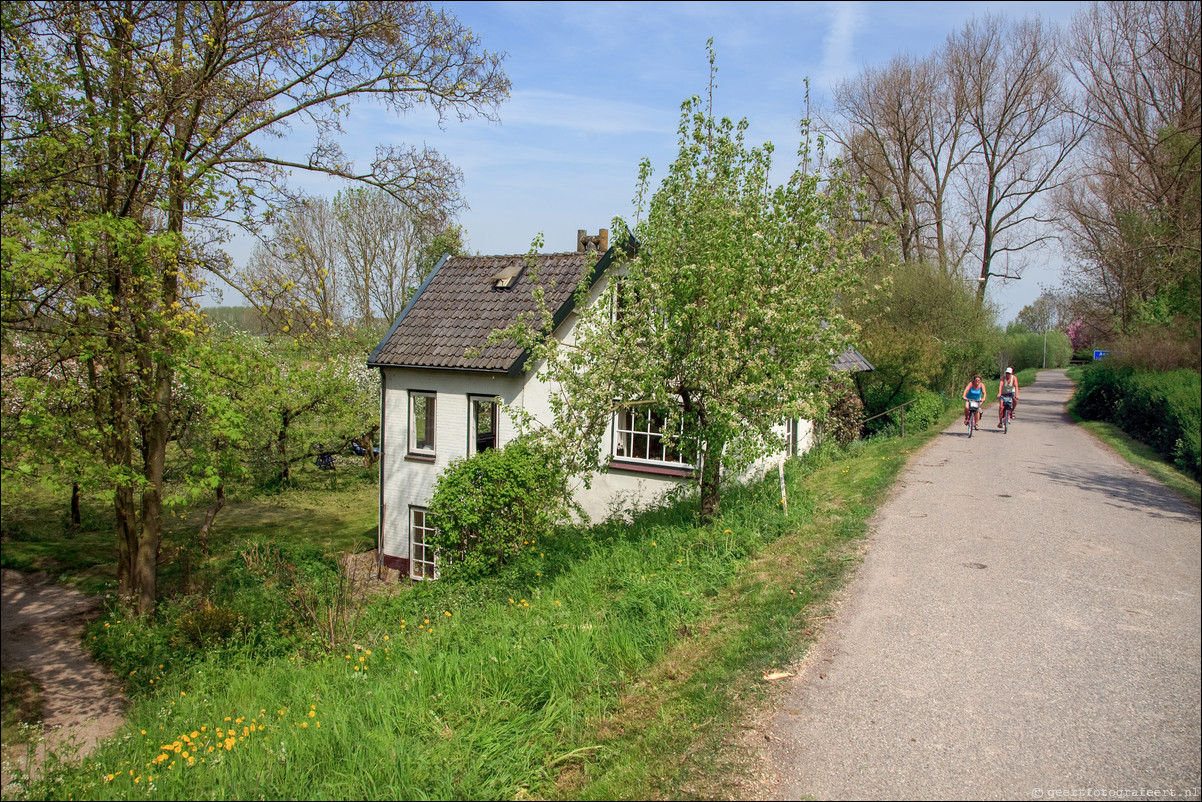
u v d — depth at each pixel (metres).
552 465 10.04
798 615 6.70
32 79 9.82
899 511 10.38
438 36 13.40
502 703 5.67
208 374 10.20
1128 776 4.17
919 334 23.12
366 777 4.76
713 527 9.63
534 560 10.75
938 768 4.33
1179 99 22.34
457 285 17.39
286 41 12.02
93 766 6.78
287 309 12.73
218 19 11.45
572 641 6.36
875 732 4.74
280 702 7.46
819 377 10.36
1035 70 34.78
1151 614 6.41
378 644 8.99
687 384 9.32
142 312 9.98
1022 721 4.77
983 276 37.56
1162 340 19.14
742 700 5.25
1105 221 24.66
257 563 14.20
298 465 27.48
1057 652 5.72
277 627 10.94
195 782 5.48
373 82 13.62
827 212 9.74
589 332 9.71
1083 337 49.00
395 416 16.36
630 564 8.77
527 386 14.93
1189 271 19.27
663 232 9.26
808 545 8.87
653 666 6.03
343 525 20.22
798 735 4.75
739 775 4.39
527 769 4.72
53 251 8.49
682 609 7.11
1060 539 8.77
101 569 15.55
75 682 10.22
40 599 13.77
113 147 10.68
